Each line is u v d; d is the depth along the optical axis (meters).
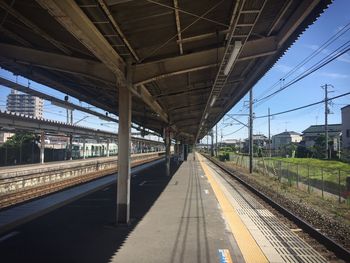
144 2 8.52
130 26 9.95
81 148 83.12
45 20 9.24
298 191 24.17
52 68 11.72
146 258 8.30
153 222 12.35
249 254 8.66
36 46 11.59
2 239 10.09
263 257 8.44
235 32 10.03
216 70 15.02
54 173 33.34
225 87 22.48
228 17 10.45
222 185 25.39
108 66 10.74
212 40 12.38
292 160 48.03
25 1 8.16
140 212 14.26
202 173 37.09
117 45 10.77
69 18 7.06
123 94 12.38
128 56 11.98
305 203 18.70
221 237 10.27
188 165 53.66
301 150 70.44
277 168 38.38
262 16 11.09
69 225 11.98
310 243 9.93
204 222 12.34
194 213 14.06
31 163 51.03
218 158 85.88
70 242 9.75
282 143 127.19
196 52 12.82
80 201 17.83
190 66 12.88
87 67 11.90
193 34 11.48
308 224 11.51
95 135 68.69
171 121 34.72
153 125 37.62
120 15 9.13
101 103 21.95
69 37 10.36
